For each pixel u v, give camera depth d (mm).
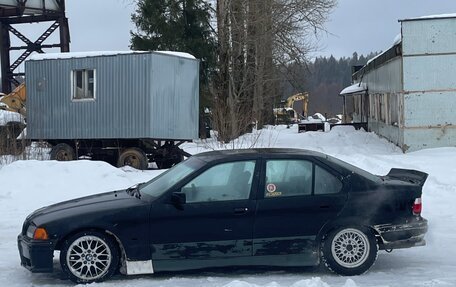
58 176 13484
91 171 13906
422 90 22047
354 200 6691
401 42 22125
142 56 17703
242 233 6547
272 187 6668
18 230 9273
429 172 14945
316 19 33219
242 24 31328
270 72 33219
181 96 18984
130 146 18625
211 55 30812
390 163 17203
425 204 11031
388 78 26531
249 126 28859
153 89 17734
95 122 18312
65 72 18641
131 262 6461
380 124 30000
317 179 6746
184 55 19141
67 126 18703
